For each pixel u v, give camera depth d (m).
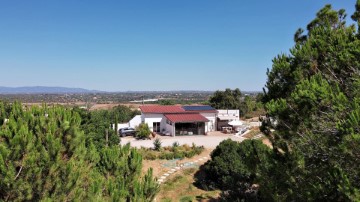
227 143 23.17
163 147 32.97
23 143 6.44
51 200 6.33
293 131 8.27
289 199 8.38
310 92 7.23
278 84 10.26
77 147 7.64
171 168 26.84
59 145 6.90
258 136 39.09
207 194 20.75
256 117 59.12
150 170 9.07
